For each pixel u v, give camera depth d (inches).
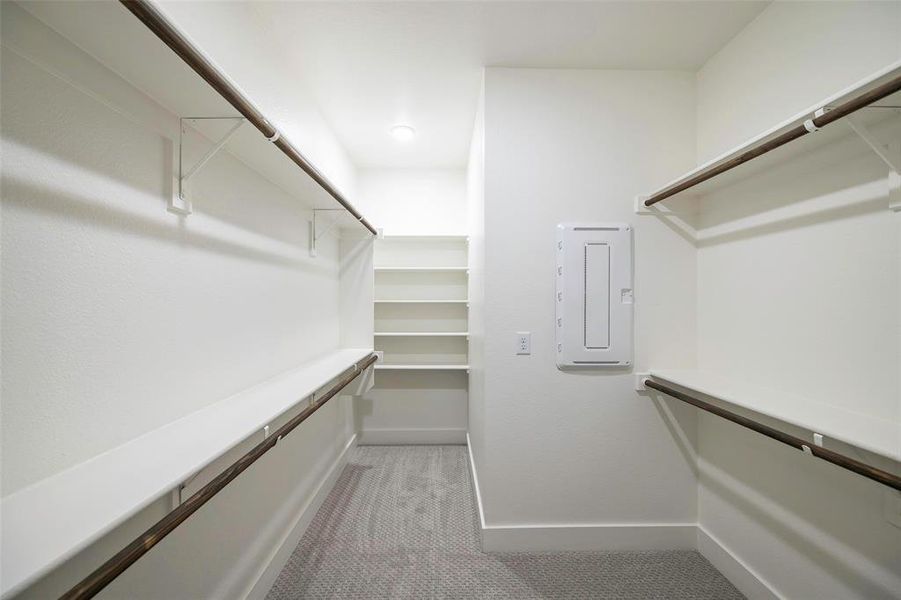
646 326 70.2
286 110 66.4
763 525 55.5
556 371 70.1
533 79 70.7
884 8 40.7
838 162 44.7
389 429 124.6
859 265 42.6
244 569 51.8
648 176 70.9
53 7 23.7
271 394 49.6
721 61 65.2
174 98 35.2
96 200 30.0
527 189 70.4
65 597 18.5
